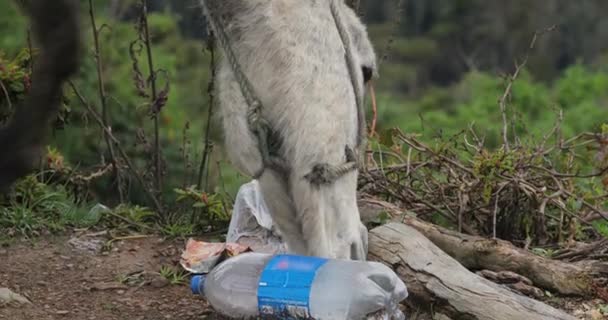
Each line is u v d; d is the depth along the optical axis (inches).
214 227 329.1
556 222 310.2
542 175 311.3
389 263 255.3
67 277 287.0
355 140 215.6
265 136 211.6
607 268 272.2
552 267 265.9
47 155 361.4
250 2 214.5
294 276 221.6
